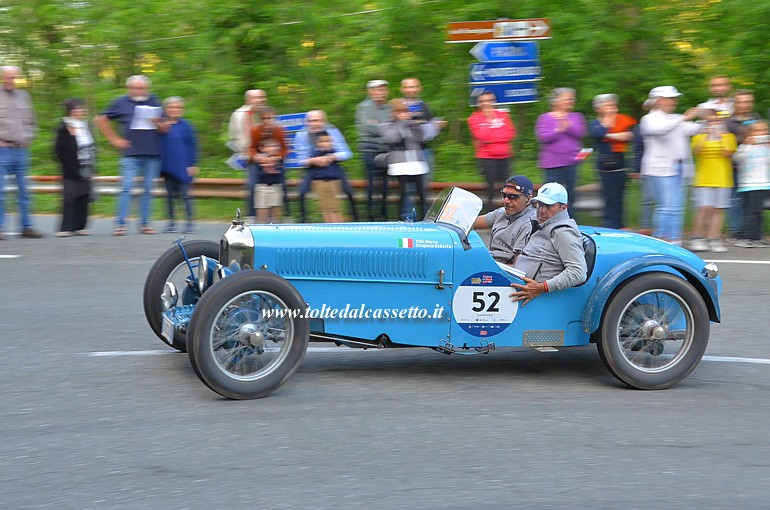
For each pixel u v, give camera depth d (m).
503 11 14.07
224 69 16.78
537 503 4.19
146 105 11.49
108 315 7.71
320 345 6.95
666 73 14.14
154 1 17.25
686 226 12.04
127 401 5.52
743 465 4.68
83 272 9.38
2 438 4.91
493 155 11.37
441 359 6.64
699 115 10.67
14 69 11.12
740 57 14.02
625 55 14.35
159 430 5.04
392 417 5.30
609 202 11.20
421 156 11.23
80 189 11.48
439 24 14.88
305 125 12.10
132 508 4.09
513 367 6.48
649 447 4.91
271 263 5.77
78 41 17.88
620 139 10.98
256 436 4.96
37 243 10.97
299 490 4.29
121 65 17.70
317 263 5.80
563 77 14.55
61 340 6.92
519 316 6.05
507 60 12.09
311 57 16.89
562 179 10.95
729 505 4.21
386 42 15.38
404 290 5.91
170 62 17.25
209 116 16.45
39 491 4.25
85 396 5.61
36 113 17.47
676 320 6.03
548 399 5.71
